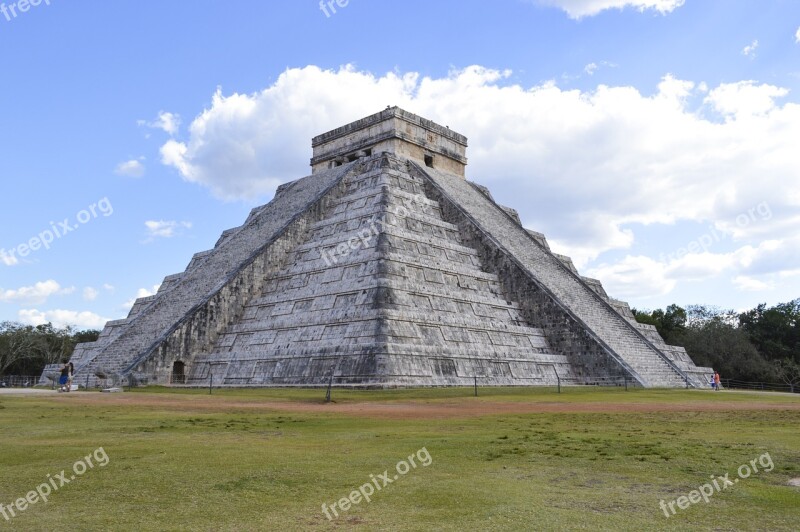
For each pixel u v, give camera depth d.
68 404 21.81
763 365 66.00
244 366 35.59
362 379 30.11
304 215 44.94
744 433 14.00
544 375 36.75
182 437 13.32
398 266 35.12
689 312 81.81
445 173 55.31
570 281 45.16
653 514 7.47
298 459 10.65
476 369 33.88
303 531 6.90
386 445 12.20
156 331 38.88
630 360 37.75
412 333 32.44
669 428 15.16
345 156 55.50
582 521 7.18
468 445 12.17
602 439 13.01
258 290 41.47
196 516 7.46
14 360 73.69
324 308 35.22
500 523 7.12
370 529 6.95
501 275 42.59
